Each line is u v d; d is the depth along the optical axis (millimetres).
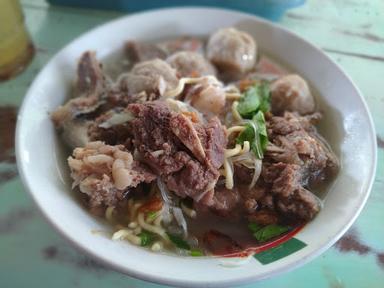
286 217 167
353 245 162
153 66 201
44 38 248
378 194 176
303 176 171
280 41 221
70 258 160
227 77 226
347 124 182
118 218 170
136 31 230
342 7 268
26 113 175
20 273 156
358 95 182
